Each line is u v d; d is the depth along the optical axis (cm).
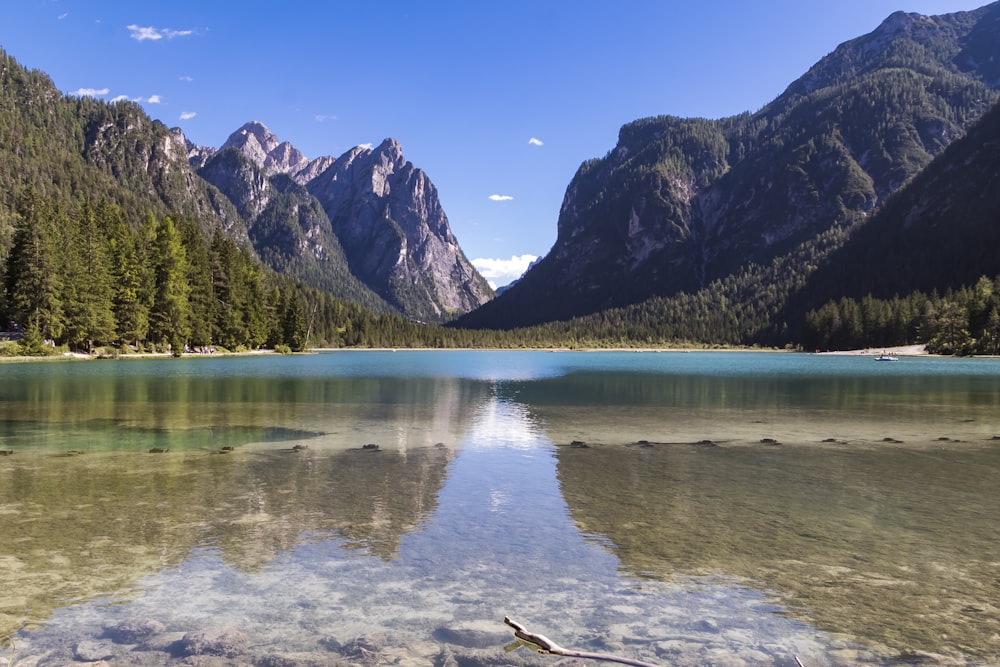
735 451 2314
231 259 13312
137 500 1522
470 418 3262
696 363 11969
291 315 15275
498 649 805
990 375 7519
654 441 2545
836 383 6150
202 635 814
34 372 6431
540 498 1582
